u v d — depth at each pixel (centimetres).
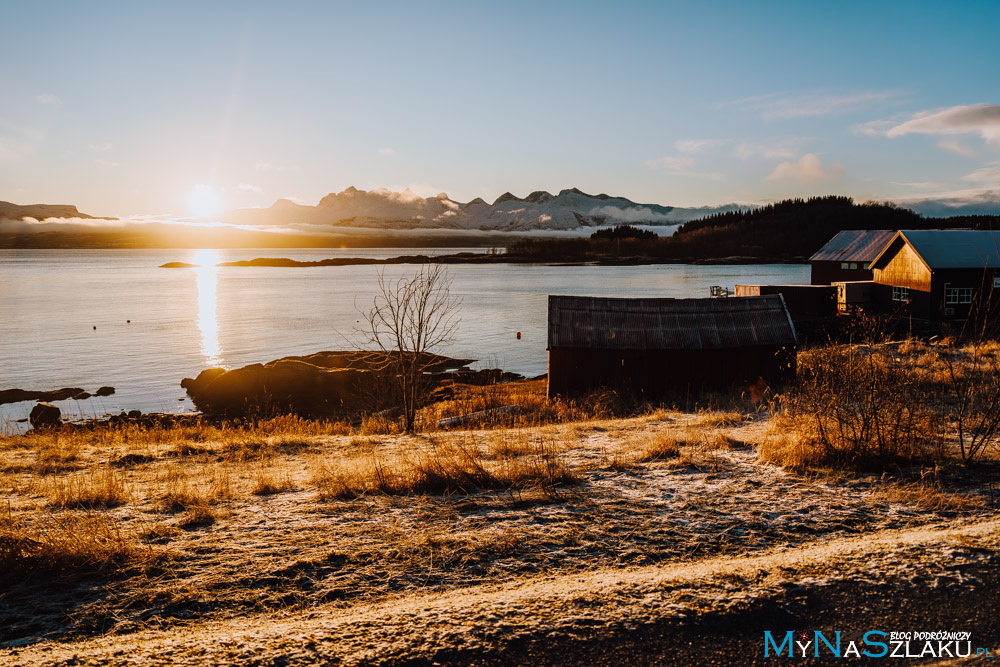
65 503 852
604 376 2470
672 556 616
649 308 2602
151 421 3136
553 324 2525
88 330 6950
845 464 916
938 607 470
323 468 999
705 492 827
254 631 464
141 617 510
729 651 422
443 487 889
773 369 2473
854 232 6975
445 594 537
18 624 502
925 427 1052
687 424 1446
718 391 2433
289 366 3881
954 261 4172
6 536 640
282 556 634
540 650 427
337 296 11450
